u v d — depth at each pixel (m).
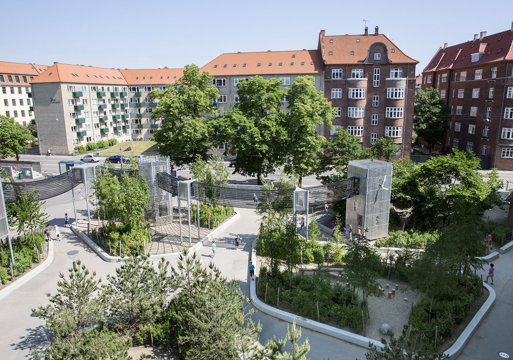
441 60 77.50
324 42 62.47
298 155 41.78
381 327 19.28
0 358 17.30
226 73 68.31
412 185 33.31
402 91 57.47
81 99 77.00
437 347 17.48
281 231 23.84
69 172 33.94
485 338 19.11
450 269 20.28
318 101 43.03
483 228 30.61
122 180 30.88
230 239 32.94
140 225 31.33
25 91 92.38
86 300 16.52
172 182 32.03
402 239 29.86
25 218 27.73
